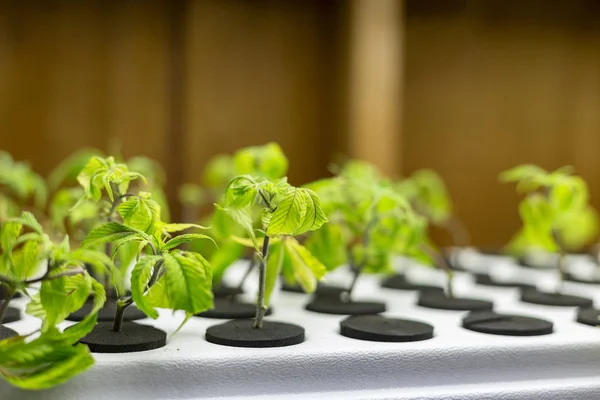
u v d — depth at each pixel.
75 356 0.54
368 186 0.93
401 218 0.96
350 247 1.38
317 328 0.81
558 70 2.25
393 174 1.93
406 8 2.19
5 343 0.53
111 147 1.96
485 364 0.72
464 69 2.21
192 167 2.01
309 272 0.79
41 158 1.92
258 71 2.06
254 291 1.08
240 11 2.03
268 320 0.82
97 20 1.94
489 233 2.24
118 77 1.97
